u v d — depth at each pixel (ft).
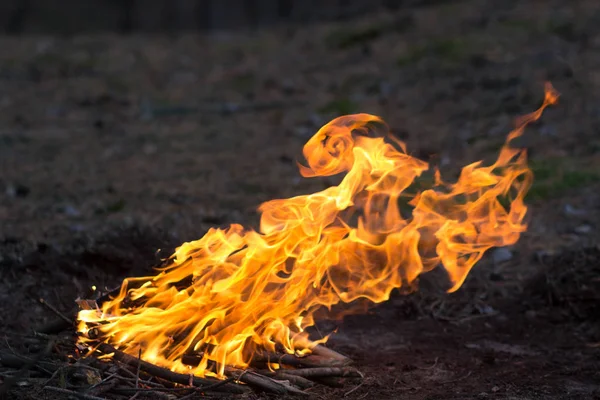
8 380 15.40
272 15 96.32
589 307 23.32
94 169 39.29
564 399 17.80
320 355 18.28
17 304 21.54
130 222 29.96
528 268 26.27
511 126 40.83
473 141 39.47
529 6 57.98
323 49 60.64
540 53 48.93
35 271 23.65
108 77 59.31
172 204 33.30
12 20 103.45
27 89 56.95
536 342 21.71
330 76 54.34
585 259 25.07
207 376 17.15
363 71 53.52
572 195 32.30
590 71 45.55
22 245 26.76
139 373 16.87
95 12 103.76
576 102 42.37
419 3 67.05
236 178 37.04
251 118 48.62
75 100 54.19
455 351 20.94
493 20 56.03
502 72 47.88
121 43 69.00
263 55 62.34
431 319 23.20
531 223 29.84
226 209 32.37
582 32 51.01
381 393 17.80
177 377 16.48
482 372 19.45
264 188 35.22
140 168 39.42
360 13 74.08
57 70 61.16
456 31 55.93
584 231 28.96
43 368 16.76
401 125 43.32
